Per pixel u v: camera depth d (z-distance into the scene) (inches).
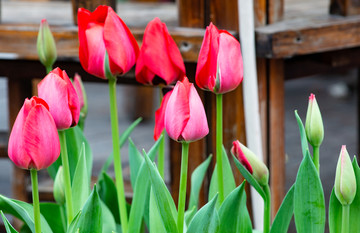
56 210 48.0
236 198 40.1
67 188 42.0
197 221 39.3
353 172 39.1
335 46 54.9
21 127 37.1
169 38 41.5
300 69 60.6
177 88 38.1
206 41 39.9
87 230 40.4
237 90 54.3
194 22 54.6
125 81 58.7
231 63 39.9
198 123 38.4
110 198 49.1
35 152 37.2
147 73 42.3
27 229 47.4
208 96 55.1
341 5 57.9
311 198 40.2
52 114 39.4
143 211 45.0
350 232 41.3
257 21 53.4
